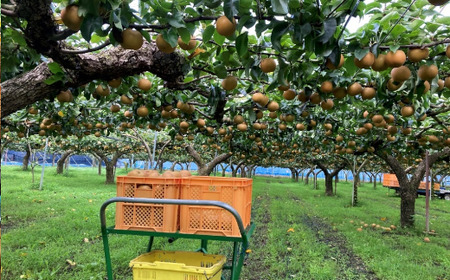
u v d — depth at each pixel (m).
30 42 1.91
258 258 5.05
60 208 8.28
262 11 1.81
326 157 13.43
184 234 2.62
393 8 2.07
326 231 7.23
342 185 25.33
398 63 2.06
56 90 2.44
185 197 2.78
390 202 14.46
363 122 4.72
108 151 17.06
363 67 2.15
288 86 2.62
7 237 5.28
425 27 2.07
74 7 1.60
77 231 5.94
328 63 2.16
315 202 12.57
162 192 2.71
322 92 2.82
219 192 2.73
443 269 4.83
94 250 4.92
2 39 2.39
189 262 3.08
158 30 1.89
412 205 8.12
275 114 4.48
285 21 1.80
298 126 5.29
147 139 11.98
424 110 3.63
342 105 3.70
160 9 1.77
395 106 3.88
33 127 6.35
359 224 8.09
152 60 2.47
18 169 24.23
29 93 2.31
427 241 6.69
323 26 1.76
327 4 1.80
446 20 1.99
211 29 2.02
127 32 1.78
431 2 1.58
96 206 8.77
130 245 5.20
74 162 45.00
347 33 2.21
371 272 4.65
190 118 4.69
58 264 4.23
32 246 4.88
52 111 5.16
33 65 2.75
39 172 22.02
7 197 9.83
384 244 6.07
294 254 5.24
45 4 1.63
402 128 4.71
